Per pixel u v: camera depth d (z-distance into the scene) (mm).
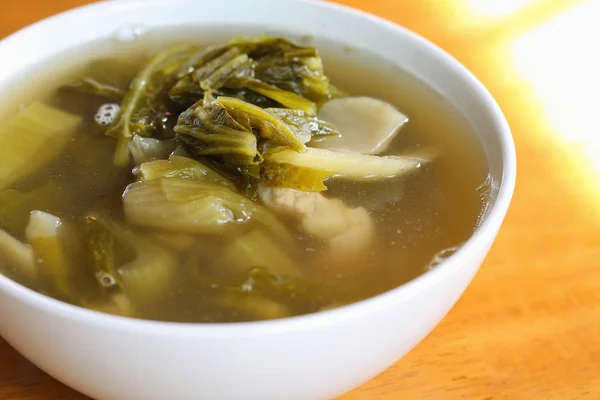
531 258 364
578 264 363
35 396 301
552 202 389
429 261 306
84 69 378
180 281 297
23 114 350
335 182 334
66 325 255
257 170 321
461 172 336
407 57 382
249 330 251
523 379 321
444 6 514
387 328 267
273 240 312
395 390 314
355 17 389
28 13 462
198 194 313
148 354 255
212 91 351
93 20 386
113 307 287
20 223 312
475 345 331
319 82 363
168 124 351
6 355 310
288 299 293
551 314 343
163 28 401
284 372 263
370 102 362
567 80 459
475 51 477
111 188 326
